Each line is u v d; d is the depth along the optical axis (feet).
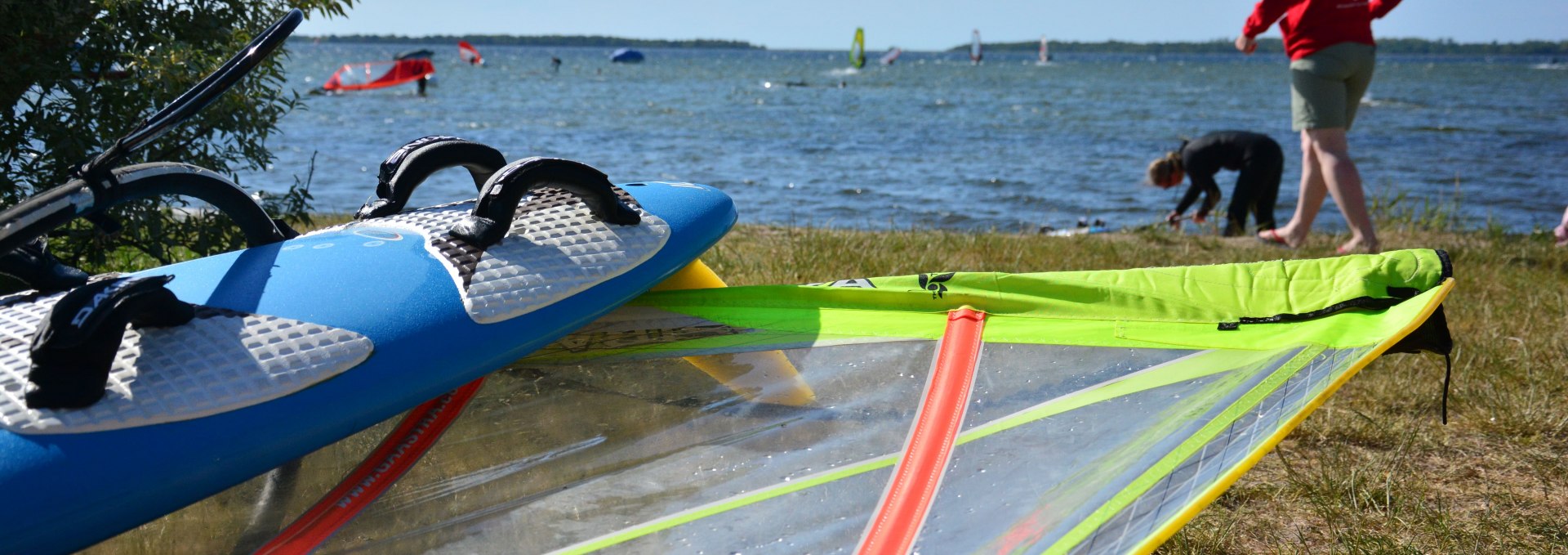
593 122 84.69
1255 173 26.45
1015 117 97.81
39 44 10.87
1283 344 7.22
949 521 5.76
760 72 266.77
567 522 6.06
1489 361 12.28
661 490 6.28
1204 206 28.19
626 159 55.72
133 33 11.82
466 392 7.02
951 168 53.62
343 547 5.92
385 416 6.04
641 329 7.92
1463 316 14.76
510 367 7.32
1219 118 99.19
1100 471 5.98
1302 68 20.83
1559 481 9.39
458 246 6.81
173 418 5.22
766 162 55.42
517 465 6.49
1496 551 8.12
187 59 11.35
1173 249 22.15
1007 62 534.78
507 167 7.00
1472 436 10.38
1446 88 182.60
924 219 35.91
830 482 6.24
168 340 5.53
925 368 7.46
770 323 8.11
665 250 7.72
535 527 6.04
